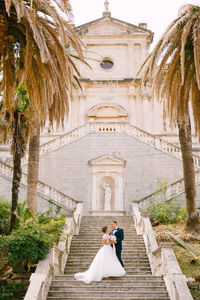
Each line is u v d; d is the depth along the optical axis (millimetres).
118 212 20062
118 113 31016
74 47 10727
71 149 22094
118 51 33500
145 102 30859
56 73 10086
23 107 13219
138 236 14641
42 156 21719
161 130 30047
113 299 8742
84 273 9883
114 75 32750
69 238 13398
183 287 8336
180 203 16969
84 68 32562
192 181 14344
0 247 10055
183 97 11688
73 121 30656
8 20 9570
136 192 20734
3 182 18984
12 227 12195
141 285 9500
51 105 11297
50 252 10078
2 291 8953
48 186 18422
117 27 33875
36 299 7969
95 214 20000
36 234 10227
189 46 11250
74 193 20859
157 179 20984
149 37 33875
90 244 13734
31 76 10047
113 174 21219
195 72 11188
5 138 14680
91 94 31766
